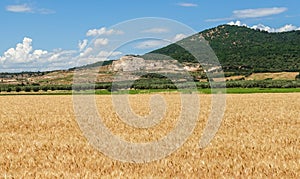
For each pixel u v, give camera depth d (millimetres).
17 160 13305
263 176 11133
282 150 14648
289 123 23859
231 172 11539
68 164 12594
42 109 36281
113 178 10781
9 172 11773
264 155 13992
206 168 11977
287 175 11203
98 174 11148
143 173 11531
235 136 18312
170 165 12422
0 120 26188
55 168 12109
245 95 57125
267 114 29203
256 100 46375
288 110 32938
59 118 27188
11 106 40844
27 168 12250
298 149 15023
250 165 12352
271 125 22812
